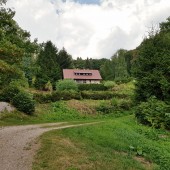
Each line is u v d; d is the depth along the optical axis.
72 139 15.13
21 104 30.05
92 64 131.50
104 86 60.28
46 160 11.99
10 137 16.06
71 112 35.34
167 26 30.16
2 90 31.39
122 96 45.81
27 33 35.34
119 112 37.84
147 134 19.91
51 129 19.22
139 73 25.69
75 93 42.91
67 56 96.38
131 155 14.31
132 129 20.77
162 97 24.72
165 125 22.05
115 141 15.84
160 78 24.09
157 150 15.59
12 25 27.95
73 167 11.38
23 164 11.69
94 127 19.16
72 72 89.31
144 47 25.91
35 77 62.19
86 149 13.64
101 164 12.09
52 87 63.94
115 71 94.31
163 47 25.42
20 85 33.53
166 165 13.62
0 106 28.33
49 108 36.12
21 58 21.81
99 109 37.69
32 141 14.69
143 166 13.03
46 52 71.81
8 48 19.97
